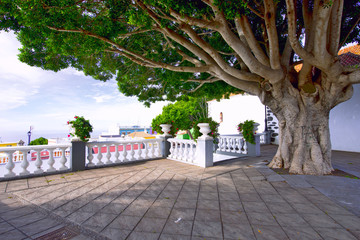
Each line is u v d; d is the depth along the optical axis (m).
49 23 3.90
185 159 7.39
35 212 3.16
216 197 3.73
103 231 2.53
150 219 2.86
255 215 2.95
